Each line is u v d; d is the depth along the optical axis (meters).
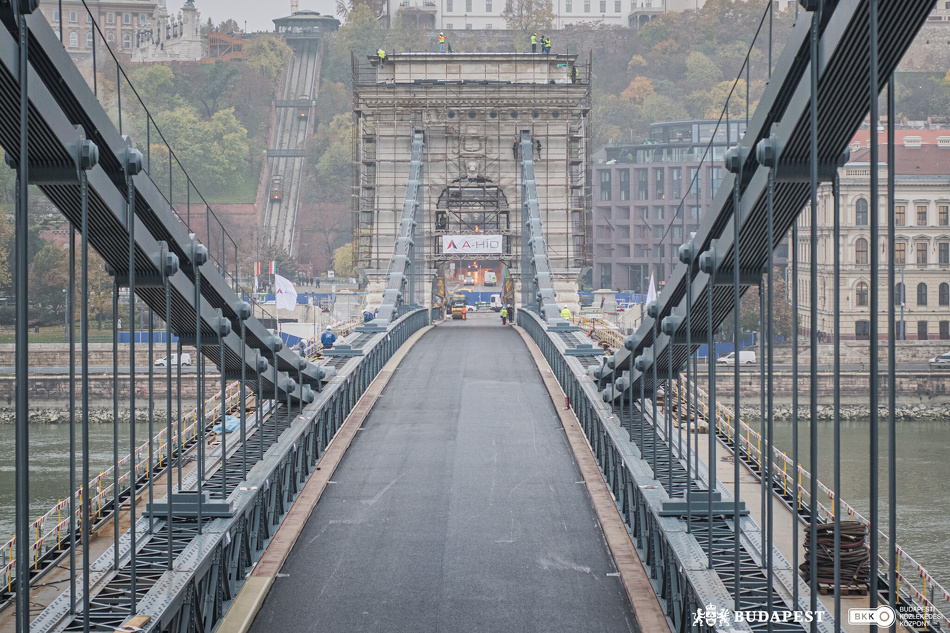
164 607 31.19
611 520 50.66
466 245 158.00
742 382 170.00
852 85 26.45
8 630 35.50
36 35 25.73
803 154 29.59
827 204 192.50
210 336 46.16
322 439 66.25
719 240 37.22
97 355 187.00
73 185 29.31
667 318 46.06
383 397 86.19
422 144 159.50
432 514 52.75
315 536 49.28
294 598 41.12
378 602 40.56
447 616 39.09
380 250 162.62
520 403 82.75
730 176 34.12
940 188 193.12
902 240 193.62
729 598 32.22
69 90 27.94
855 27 24.36
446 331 145.38
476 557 45.97
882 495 99.38
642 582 42.00
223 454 42.22
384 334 104.31
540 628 37.94
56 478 107.69
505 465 62.81
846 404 166.25
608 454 58.81
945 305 194.12
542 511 53.16
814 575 27.53
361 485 58.56
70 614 30.95
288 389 60.56
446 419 76.62
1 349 187.62
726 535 39.50
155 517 41.06
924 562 78.06
